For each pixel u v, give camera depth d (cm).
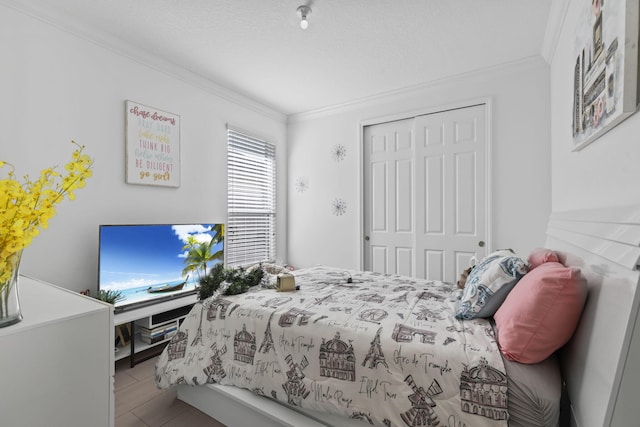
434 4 202
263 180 398
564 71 205
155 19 217
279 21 220
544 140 272
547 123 270
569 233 149
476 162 305
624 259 76
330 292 188
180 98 294
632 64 92
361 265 373
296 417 137
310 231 417
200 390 173
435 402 105
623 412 65
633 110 93
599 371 77
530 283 111
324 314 148
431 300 169
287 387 138
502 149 290
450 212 319
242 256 364
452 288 197
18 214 78
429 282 217
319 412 134
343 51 261
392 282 218
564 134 206
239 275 207
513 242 286
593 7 128
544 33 235
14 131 193
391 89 342
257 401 148
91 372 93
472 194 307
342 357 128
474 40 245
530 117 277
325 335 135
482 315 138
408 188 347
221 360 163
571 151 176
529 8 205
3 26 188
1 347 75
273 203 414
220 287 192
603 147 126
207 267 300
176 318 256
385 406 114
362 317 143
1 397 75
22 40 196
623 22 95
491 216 294
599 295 91
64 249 215
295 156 431
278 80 319
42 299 105
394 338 122
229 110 348
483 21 220
